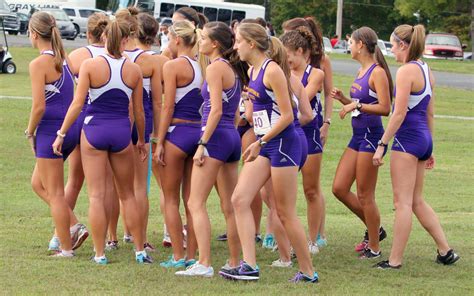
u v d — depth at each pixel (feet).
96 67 44.01
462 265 47.98
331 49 338.13
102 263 45.68
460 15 412.36
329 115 53.21
